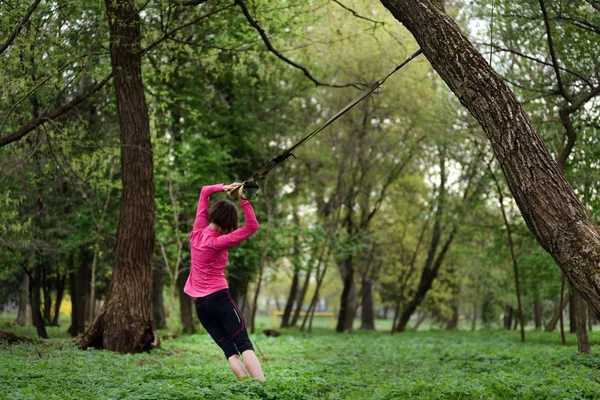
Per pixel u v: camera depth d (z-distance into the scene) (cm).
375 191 3116
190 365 953
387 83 2403
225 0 1352
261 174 641
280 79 2225
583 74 1242
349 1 1855
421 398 650
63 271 2088
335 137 2616
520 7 1184
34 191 1562
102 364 825
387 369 1075
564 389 684
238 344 635
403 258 3300
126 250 1098
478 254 2588
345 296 3022
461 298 3834
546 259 2008
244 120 2117
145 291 1103
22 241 1440
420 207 2975
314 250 2620
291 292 3219
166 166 1816
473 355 1328
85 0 1114
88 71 1162
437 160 2697
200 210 662
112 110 1752
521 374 898
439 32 588
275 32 1427
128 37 1102
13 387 580
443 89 1917
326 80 2514
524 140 543
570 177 1373
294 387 630
